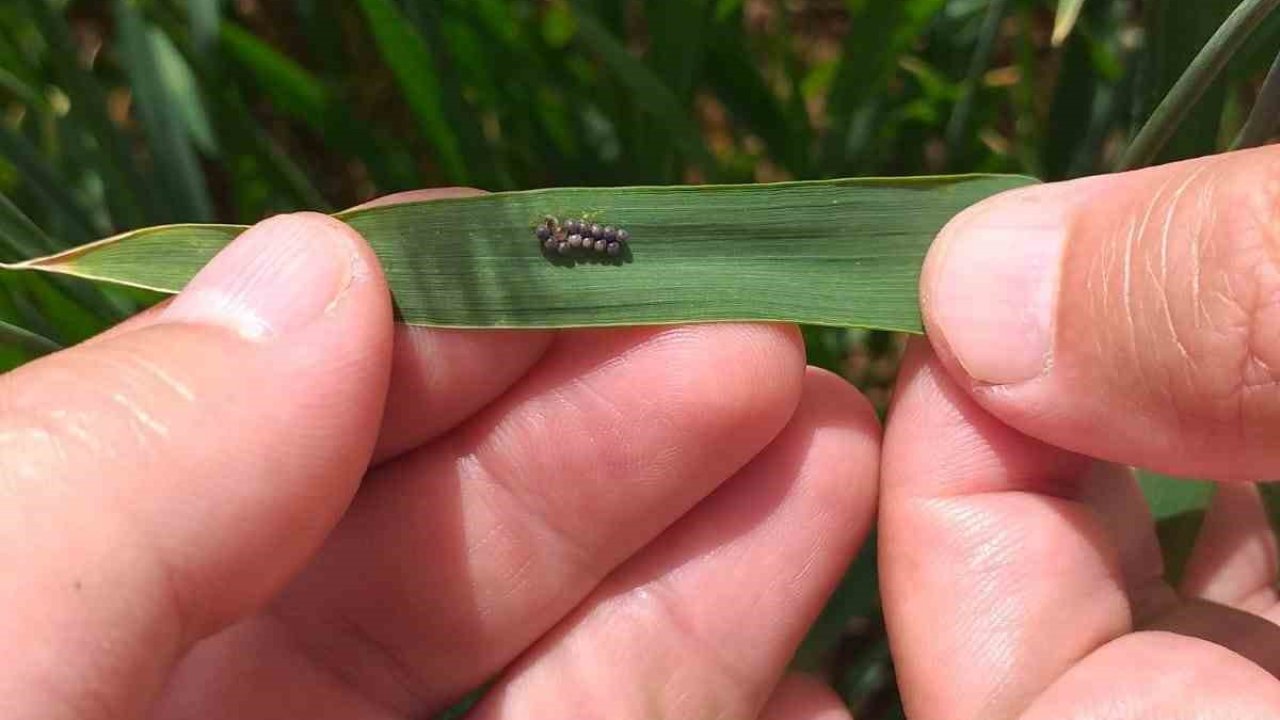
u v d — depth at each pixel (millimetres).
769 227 103
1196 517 121
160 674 87
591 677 118
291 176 143
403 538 114
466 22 137
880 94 144
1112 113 134
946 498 111
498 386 110
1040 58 176
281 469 91
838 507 117
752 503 117
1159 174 94
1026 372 100
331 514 96
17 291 122
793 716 127
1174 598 122
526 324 103
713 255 103
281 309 93
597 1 138
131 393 87
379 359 96
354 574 113
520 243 103
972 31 154
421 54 136
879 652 150
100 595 82
